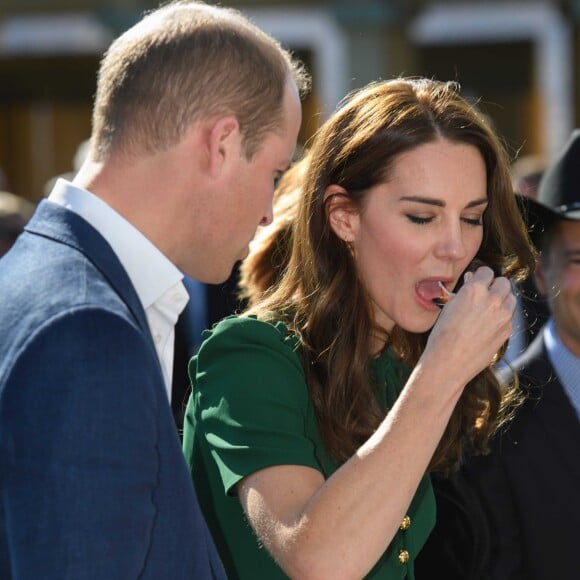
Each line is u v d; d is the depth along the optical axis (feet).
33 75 153.89
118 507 15.83
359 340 23.61
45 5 137.69
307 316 23.79
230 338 22.49
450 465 26.81
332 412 22.98
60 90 156.46
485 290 21.03
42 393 15.78
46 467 15.60
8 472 15.84
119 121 18.31
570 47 139.13
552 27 139.03
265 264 27.63
